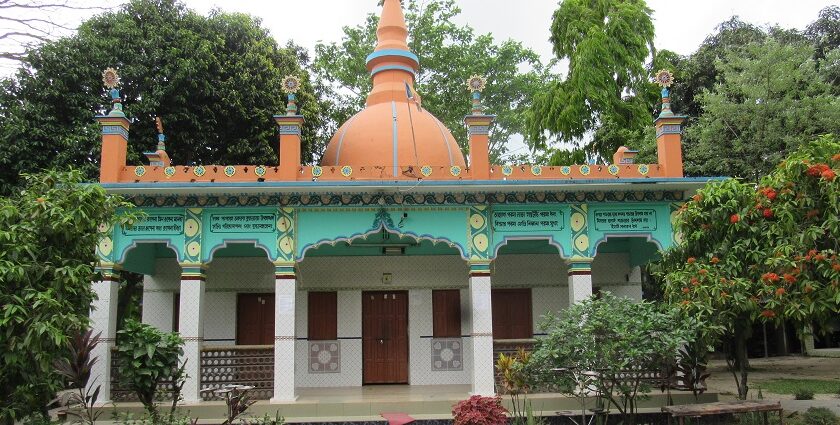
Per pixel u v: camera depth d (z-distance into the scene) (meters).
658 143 11.74
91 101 15.39
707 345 8.91
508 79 26.55
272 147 18.84
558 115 20.31
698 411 8.20
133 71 15.85
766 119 17.75
